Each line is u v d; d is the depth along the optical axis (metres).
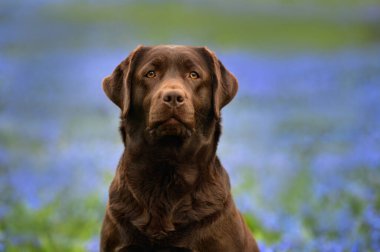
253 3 74.12
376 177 11.97
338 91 30.05
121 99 6.23
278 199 11.75
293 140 19.00
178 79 5.97
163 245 5.85
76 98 29.72
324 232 9.30
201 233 5.84
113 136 20.23
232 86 6.41
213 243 5.85
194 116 5.90
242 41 54.12
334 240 8.62
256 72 37.34
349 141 18.09
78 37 54.44
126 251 5.88
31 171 14.34
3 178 12.99
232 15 67.12
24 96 29.66
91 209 10.66
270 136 20.44
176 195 5.90
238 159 15.59
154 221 5.86
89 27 59.59
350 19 63.47
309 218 10.12
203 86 6.12
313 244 8.27
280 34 57.78
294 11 68.75
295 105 27.56
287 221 9.46
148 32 57.06
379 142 16.16
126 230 5.89
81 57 44.38
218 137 6.29
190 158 5.92
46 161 15.59
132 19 64.31
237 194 11.24
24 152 17.02
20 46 49.66
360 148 15.49
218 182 6.09
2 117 24.03
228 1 75.94
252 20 64.44
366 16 64.81
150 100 5.91
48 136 19.83
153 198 5.91
